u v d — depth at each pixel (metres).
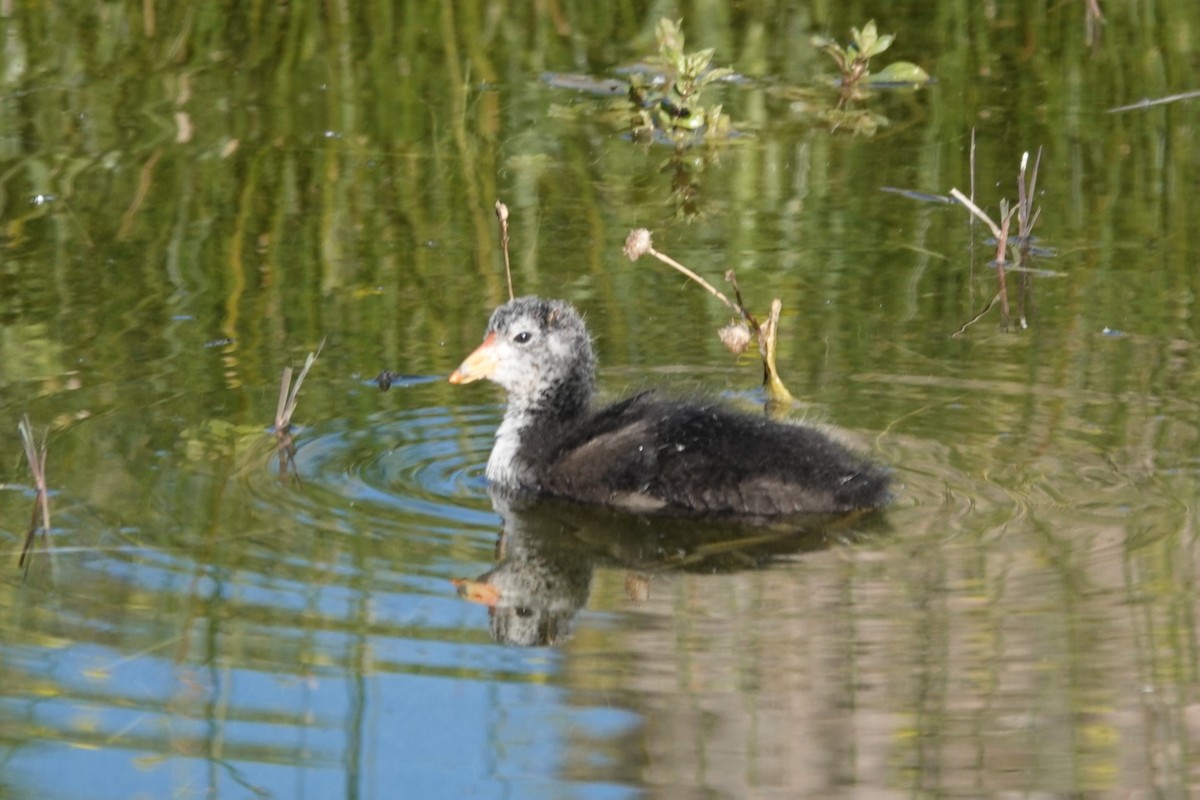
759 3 22.64
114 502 10.96
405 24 21.86
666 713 8.85
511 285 14.62
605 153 18.34
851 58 20.05
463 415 12.76
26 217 16.23
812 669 9.20
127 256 15.40
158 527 10.66
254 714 8.80
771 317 12.90
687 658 9.31
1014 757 8.55
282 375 12.94
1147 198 16.86
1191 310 14.20
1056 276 15.08
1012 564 10.17
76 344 13.56
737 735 8.67
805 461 11.20
